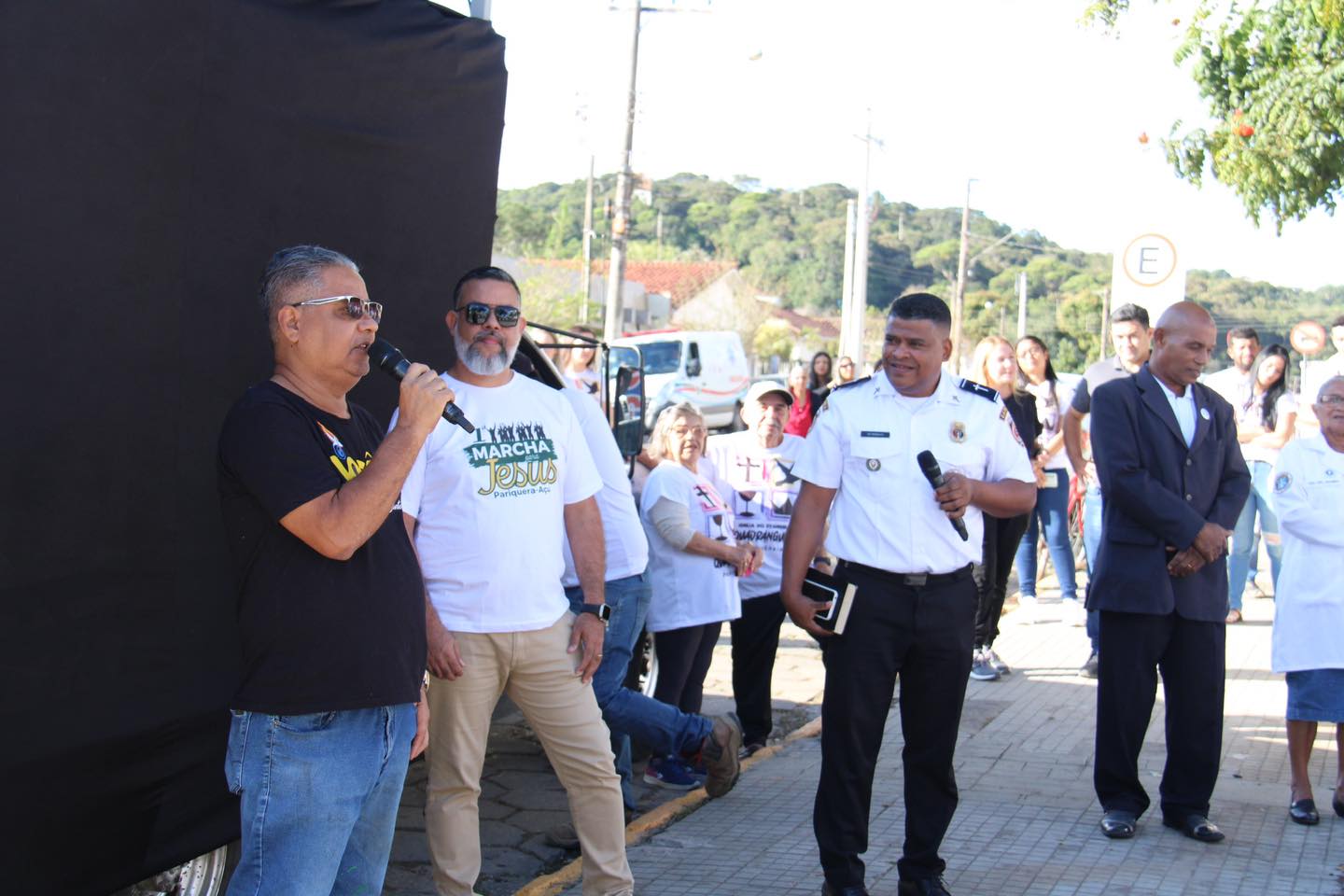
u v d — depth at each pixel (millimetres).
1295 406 8852
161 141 3301
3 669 2947
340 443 2926
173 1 3311
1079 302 65875
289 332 2900
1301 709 5062
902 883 4219
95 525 3150
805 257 99375
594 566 4012
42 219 2990
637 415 7164
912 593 4098
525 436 3828
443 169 4328
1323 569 5035
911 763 4227
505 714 6414
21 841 3018
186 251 3381
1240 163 8914
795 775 5797
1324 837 4914
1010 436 4285
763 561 5871
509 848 4953
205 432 3457
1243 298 65062
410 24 4160
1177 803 4953
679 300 65188
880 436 4152
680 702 5840
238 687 2865
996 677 7574
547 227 73938
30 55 2953
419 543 3758
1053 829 4996
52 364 3027
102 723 3188
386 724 2926
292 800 2793
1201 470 4871
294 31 3701
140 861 3328
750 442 6156
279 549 2791
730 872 4590
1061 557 9141
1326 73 8508
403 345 4215
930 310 4152
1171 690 4949
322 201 3842
